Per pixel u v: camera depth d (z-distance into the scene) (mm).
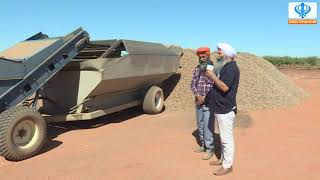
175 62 11859
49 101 8812
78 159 6484
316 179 5371
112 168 5973
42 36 9469
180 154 6645
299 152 6652
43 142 6836
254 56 17453
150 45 10734
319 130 8344
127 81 9352
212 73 5145
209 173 5641
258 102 11305
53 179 5543
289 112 10664
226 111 5273
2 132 6176
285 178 5414
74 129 8945
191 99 11492
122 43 9586
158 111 10797
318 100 13680
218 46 5246
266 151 6738
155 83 11234
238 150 6820
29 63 7188
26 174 5789
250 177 5453
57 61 7898
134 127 9039
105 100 9242
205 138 6324
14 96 6871
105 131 8664
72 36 8398
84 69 8383
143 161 6289
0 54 8141
